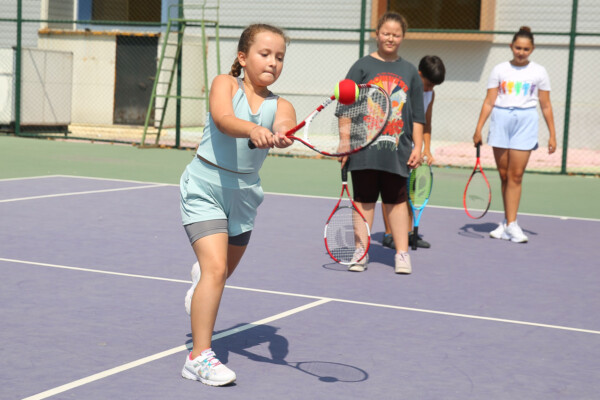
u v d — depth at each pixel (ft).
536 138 29.09
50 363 14.73
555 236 30.53
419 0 77.15
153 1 83.15
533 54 73.67
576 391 14.08
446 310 19.40
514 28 73.97
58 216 31.24
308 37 78.38
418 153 23.45
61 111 72.13
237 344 16.24
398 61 23.67
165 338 16.47
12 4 83.46
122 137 74.74
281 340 16.60
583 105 72.79
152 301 19.39
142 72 80.79
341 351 15.99
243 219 14.88
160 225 30.09
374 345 16.43
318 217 33.22
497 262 25.45
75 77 82.58
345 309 19.21
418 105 23.58
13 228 28.45
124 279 21.57
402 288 21.59
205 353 13.99
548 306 20.11
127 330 16.94
